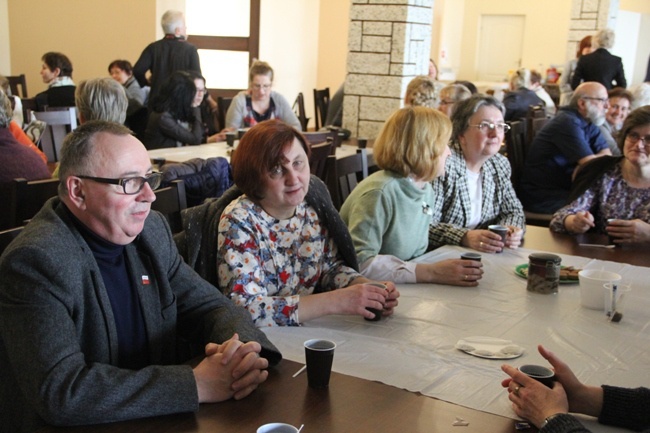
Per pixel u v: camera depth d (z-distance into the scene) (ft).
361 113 19.54
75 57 26.71
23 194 7.04
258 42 29.53
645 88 16.58
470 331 6.04
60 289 4.39
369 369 5.10
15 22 27.27
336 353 5.38
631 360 5.58
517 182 14.82
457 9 40.70
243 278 5.96
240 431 4.14
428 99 15.05
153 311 5.13
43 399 4.14
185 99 15.53
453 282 7.33
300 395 4.62
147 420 4.24
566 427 4.07
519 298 7.02
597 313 6.67
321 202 6.61
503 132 9.48
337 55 33.17
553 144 13.94
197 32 27.76
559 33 38.99
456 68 41.68
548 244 9.28
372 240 7.63
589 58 23.62
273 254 6.29
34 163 9.41
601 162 10.14
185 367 4.50
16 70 27.68
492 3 40.32
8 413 4.66
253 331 5.25
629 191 9.96
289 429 3.89
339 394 4.66
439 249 8.66
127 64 21.68
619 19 37.01
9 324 4.30
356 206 7.78
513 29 40.29
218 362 4.53
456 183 9.39
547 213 13.99
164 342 5.23
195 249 6.14
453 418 4.40
